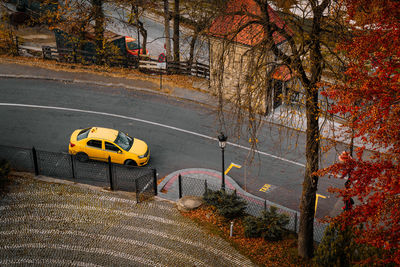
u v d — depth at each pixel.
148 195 21.14
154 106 30.08
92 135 23.06
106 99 30.52
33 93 30.41
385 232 12.38
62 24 34.78
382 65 12.25
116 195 20.97
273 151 25.62
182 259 17.20
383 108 12.03
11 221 18.58
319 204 21.70
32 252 16.92
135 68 35.94
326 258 14.99
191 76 34.84
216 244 18.22
